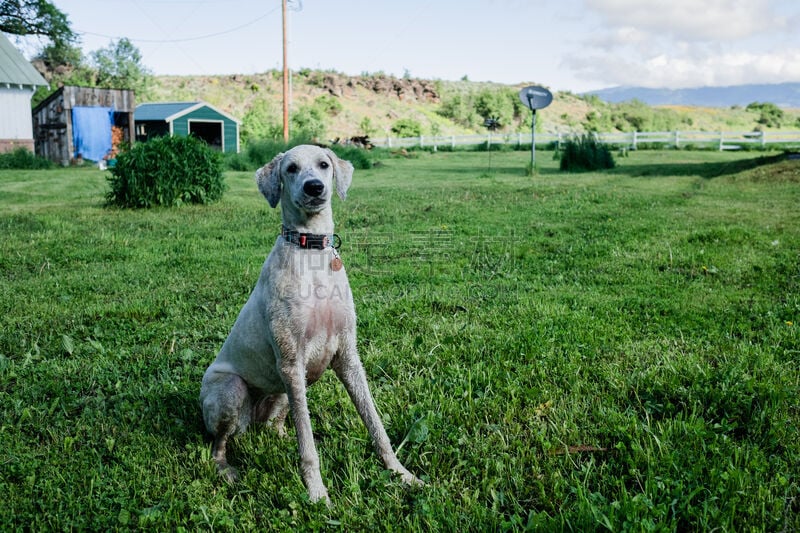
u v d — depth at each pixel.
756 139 36.41
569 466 3.01
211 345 5.00
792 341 4.48
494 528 2.56
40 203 13.62
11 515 2.76
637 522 2.44
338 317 3.11
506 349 4.58
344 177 3.43
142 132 34.22
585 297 5.94
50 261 7.87
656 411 3.53
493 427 3.37
